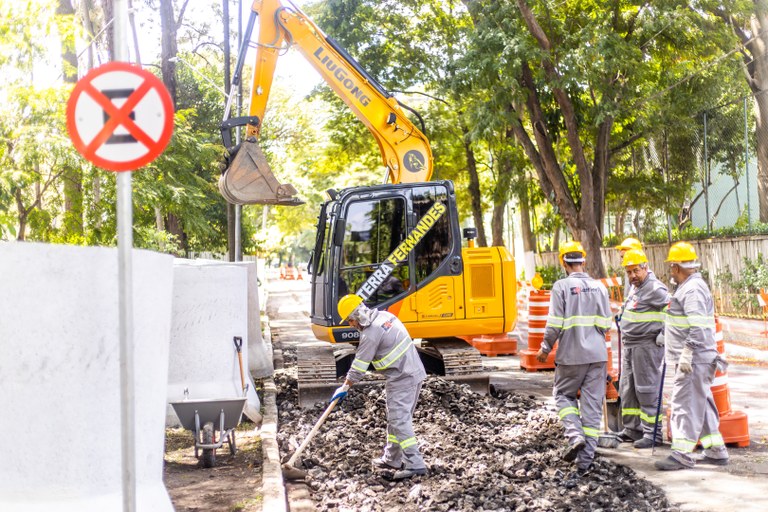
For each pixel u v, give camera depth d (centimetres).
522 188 3083
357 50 2905
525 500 646
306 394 1075
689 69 2400
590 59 2119
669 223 2730
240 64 1238
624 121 2547
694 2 2300
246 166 1195
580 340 751
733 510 616
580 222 2452
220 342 912
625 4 2309
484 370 1130
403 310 1139
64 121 1160
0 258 481
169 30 2431
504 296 1162
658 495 655
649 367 823
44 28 1124
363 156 3709
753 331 1703
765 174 2577
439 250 1152
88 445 489
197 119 3488
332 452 826
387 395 754
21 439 479
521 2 2122
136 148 457
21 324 482
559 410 759
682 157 2692
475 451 813
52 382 485
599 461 764
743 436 814
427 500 662
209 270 913
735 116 2555
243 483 696
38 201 1303
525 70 2369
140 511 492
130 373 454
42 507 471
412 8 2958
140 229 1566
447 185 1159
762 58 2561
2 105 1127
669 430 835
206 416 755
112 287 501
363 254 1138
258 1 1250
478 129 2250
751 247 2164
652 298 817
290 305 3350
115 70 456
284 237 8531
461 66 2195
